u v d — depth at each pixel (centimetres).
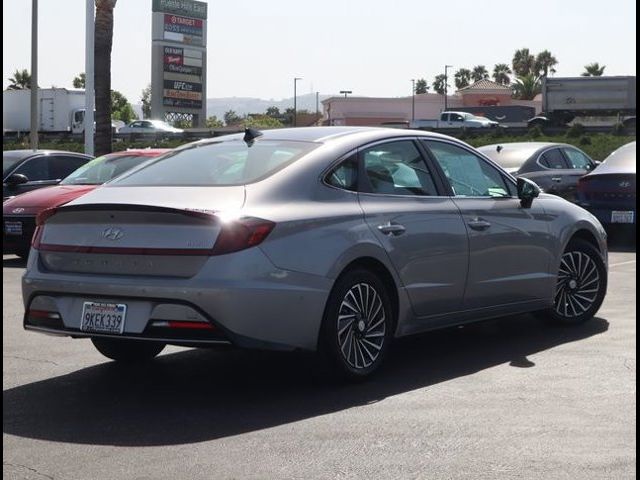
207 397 592
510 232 730
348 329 609
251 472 448
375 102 9325
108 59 2564
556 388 601
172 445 492
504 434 503
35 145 3095
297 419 538
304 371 660
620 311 891
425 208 668
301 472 447
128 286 563
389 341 640
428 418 536
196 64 8031
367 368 624
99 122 2567
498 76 11956
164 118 7825
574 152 1747
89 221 588
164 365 688
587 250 816
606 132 4872
